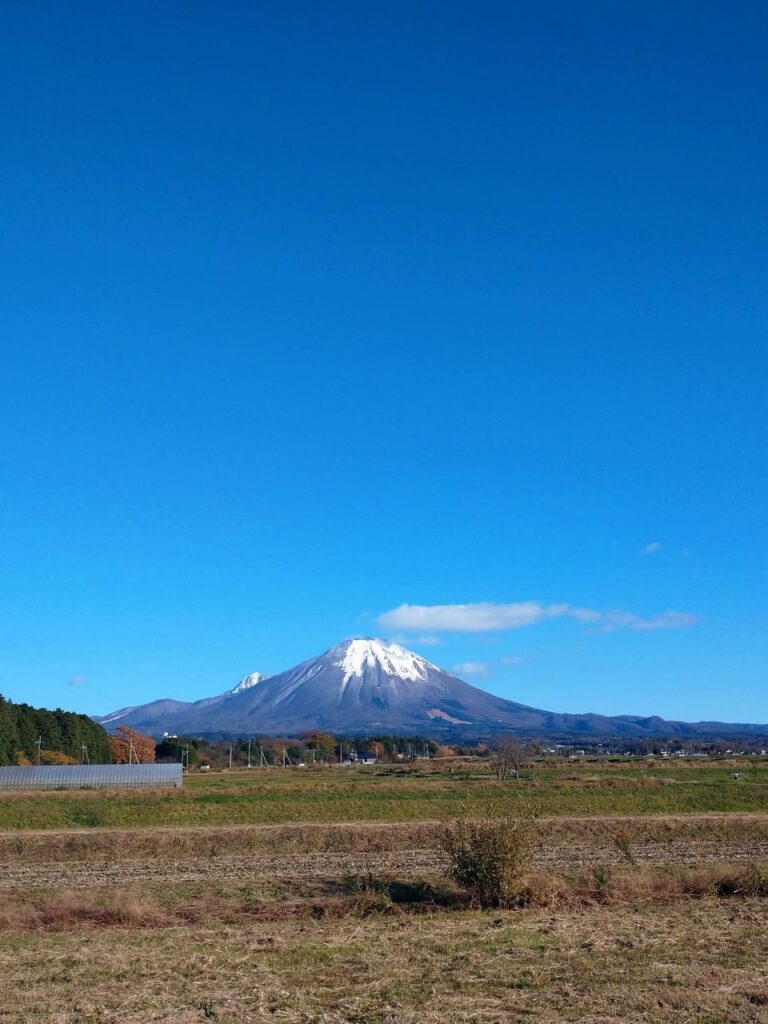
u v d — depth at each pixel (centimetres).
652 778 7831
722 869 3127
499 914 2581
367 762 17788
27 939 2331
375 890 2992
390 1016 1588
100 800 6138
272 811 5644
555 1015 1586
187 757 16888
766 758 14588
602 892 2848
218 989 1795
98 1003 1683
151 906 2838
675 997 1672
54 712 14625
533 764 11944
